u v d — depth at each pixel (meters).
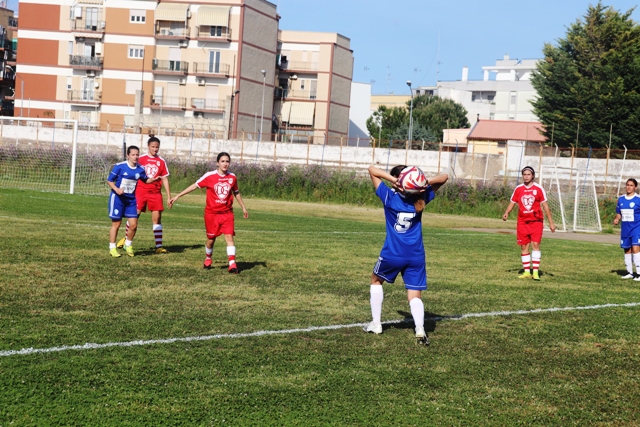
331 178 37.88
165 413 4.58
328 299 8.66
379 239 17.00
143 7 68.00
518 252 15.93
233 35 67.62
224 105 67.94
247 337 6.57
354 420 4.62
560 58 55.78
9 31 82.81
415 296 6.88
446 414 4.81
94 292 8.32
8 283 8.52
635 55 53.44
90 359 5.61
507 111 109.69
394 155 51.66
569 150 48.97
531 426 4.68
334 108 77.38
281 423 4.51
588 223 29.95
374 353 6.25
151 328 6.71
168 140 56.97
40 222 15.87
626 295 10.16
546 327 7.63
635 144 51.84
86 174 32.94
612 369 6.07
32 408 4.54
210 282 9.48
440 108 88.50
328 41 76.00
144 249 12.66
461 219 30.19
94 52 69.50
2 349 5.74
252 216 23.70
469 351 6.48
